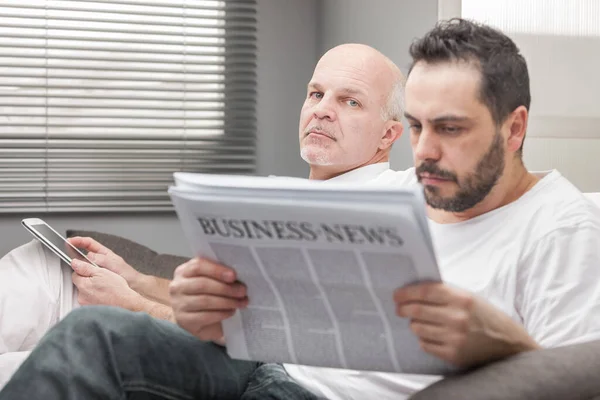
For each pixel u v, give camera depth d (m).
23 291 2.43
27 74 3.48
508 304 1.33
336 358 1.22
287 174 3.74
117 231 3.56
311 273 1.14
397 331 1.14
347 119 2.17
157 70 3.58
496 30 1.33
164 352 1.38
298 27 3.75
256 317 1.24
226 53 3.65
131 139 3.58
